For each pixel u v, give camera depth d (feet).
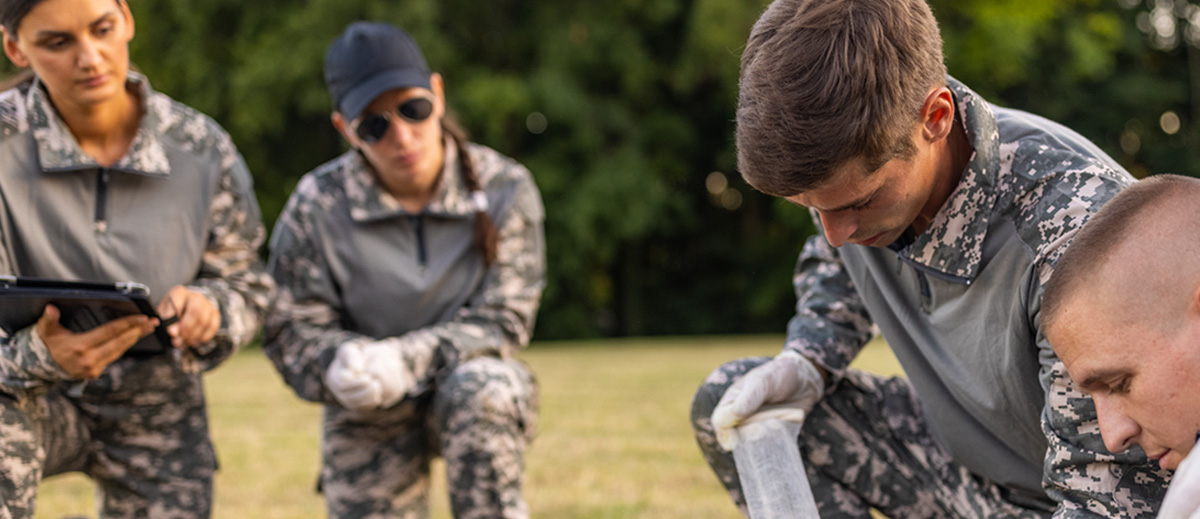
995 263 5.21
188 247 7.82
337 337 8.41
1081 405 4.79
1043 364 5.08
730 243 62.44
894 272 5.88
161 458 7.75
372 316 8.74
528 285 8.91
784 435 5.81
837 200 4.82
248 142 53.06
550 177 54.03
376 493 8.57
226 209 8.04
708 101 60.13
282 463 13.41
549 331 56.18
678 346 44.14
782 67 4.65
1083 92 61.16
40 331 6.48
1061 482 4.93
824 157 4.59
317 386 8.30
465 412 7.45
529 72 54.49
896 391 6.56
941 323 5.65
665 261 63.82
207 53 51.83
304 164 54.80
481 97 50.90
